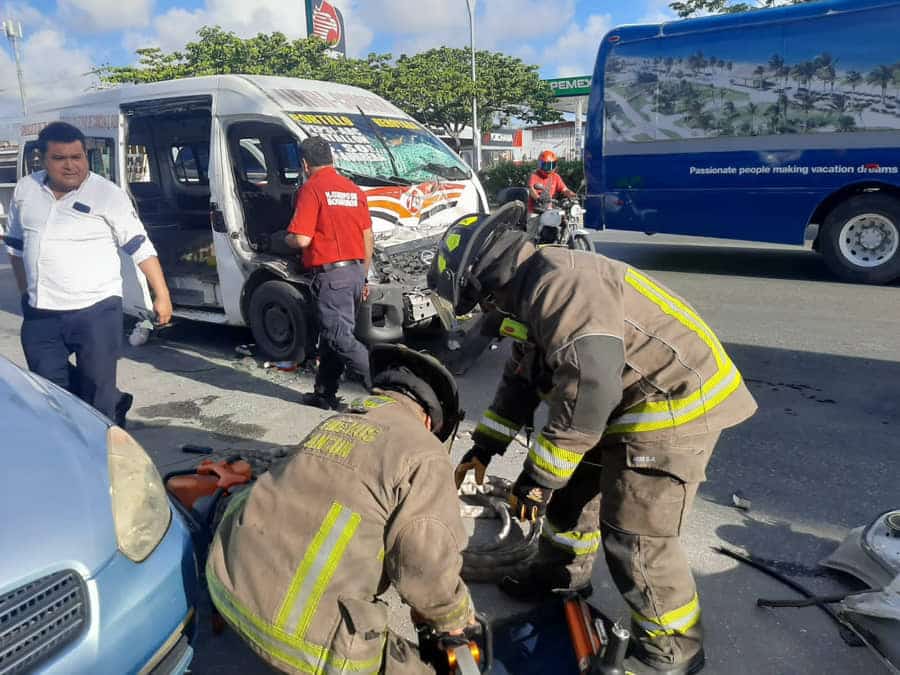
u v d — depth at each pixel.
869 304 7.44
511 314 2.13
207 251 6.42
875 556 2.69
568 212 8.81
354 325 4.80
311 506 1.84
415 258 5.66
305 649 1.78
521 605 2.77
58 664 1.60
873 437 4.20
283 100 5.73
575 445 1.96
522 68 30.19
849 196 8.41
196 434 4.47
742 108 8.70
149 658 1.82
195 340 6.78
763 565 2.96
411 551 1.78
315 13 29.17
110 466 2.03
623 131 9.61
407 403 2.03
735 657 2.46
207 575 2.00
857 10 7.84
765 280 8.86
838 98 8.11
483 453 2.47
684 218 9.41
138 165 7.30
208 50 26.34
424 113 28.47
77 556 1.68
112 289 3.68
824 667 2.42
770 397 4.91
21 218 3.51
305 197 4.40
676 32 8.99
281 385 5.39
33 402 2.17
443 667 1.95
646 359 2.02
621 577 2.21
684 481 2.05
